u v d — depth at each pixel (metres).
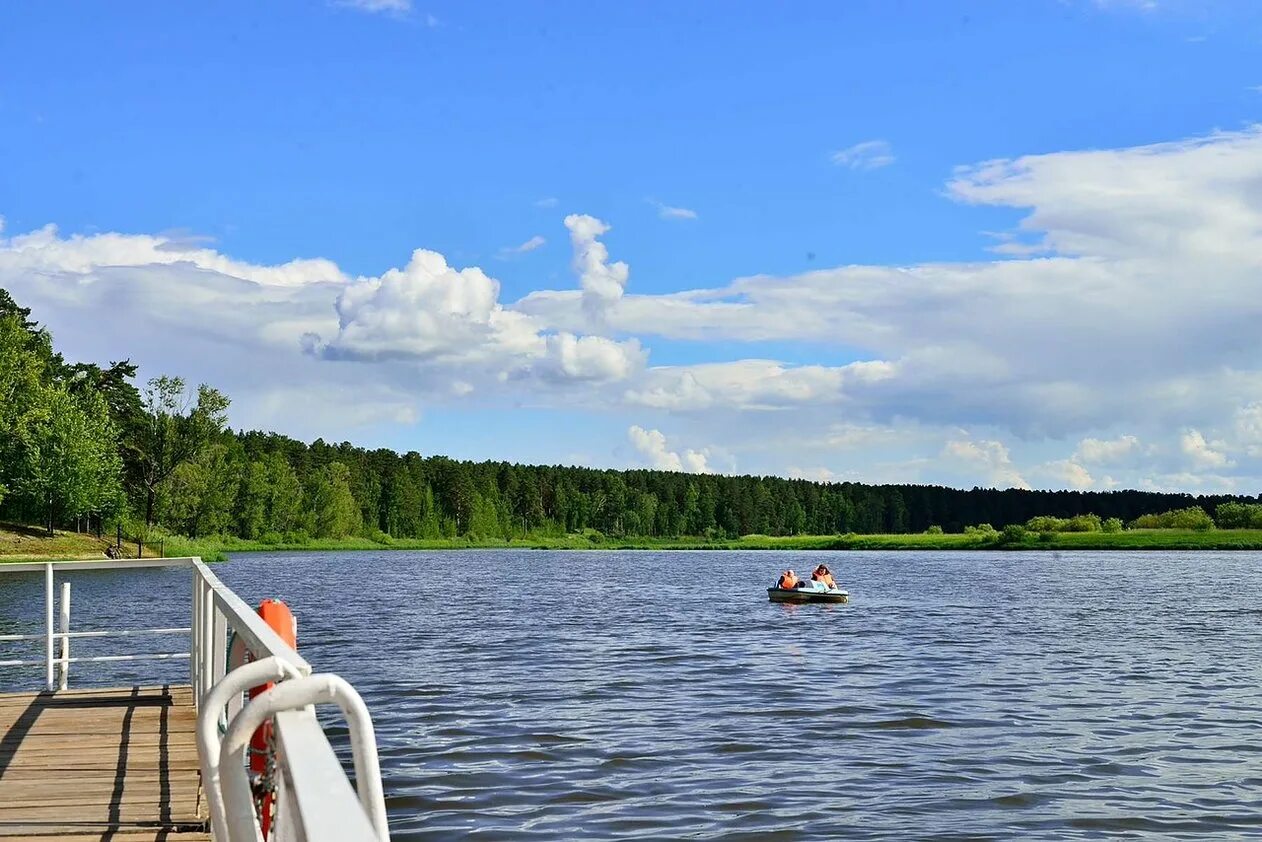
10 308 92.44
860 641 28.91
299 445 155.50
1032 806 11.56
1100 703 18.27
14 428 76.62
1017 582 61.41
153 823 6.28
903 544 138.88
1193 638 30.06
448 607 41.28
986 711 17.31
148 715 9.61
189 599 41.72
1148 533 137.38
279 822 2.67
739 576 71.50
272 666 2.55
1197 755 14.09
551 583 60.91
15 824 6.25
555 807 11.34
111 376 98.19
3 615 34.59
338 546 134.75
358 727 2.32
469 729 15.37
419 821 10.83
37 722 9.30
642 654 25.30
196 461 96.75
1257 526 144.38
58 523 84.88
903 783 12.47
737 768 13.11
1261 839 10.53
